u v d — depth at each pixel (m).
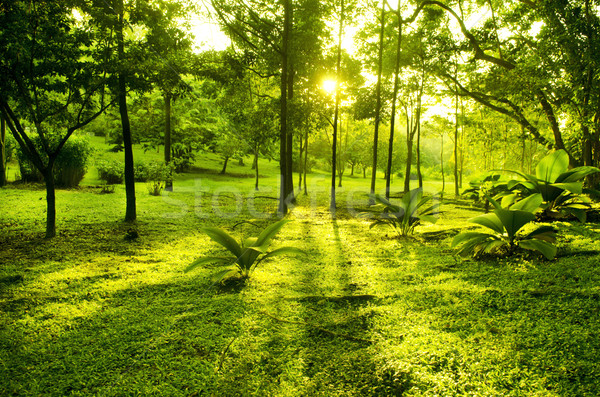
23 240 6.39
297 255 5.66
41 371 2.37
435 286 3.70
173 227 8.16
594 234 5.28
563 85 10.61
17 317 3.26
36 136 13.45
